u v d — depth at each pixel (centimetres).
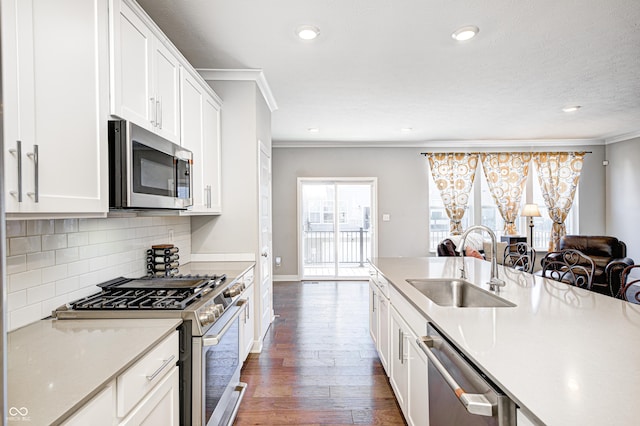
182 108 222
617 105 433
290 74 326
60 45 116
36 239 143
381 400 238
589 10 223
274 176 662
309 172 664
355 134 593
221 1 212
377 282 290
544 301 170
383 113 463
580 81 351
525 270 381
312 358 305
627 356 104
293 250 662
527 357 104
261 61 297
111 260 197
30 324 141
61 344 121
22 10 100
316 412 224
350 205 674
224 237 311
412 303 173
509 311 152
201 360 151
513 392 83
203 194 260
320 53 283
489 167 668
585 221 672
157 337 129
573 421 72
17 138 98
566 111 459
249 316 289
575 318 142
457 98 403
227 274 250
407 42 265
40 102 107
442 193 664
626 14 228
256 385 258
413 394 177
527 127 552
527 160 667
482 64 307
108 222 194
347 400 238
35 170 103
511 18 232
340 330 377
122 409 105
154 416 126
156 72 186
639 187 596
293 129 553
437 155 662
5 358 61
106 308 152
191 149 238
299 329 380
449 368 121
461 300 233
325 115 471
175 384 144
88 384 94
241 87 316
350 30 247
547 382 88
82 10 127
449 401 125
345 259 675
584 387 86
